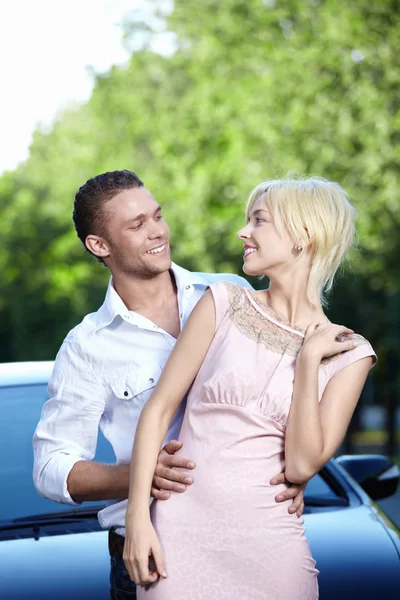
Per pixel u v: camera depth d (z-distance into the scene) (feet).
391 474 15.81
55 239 98.12
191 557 9.15
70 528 12.49
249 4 61.52
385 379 69.82
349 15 56.54
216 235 60.23
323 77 56.39
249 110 57.52
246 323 9.66
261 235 9.75
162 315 11.15
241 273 60.49
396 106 55.57
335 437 9.31
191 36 69.15
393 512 26.53
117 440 10.79
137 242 10.84
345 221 9.78
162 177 65.16
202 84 61.62
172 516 9.28
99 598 10.86
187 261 61.82
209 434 9.37
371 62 55.62
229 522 9.16
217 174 59.72
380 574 11.84
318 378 9.44
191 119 62.49
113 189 10.93
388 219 55.83
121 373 10.70
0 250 98.43
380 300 63.77
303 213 9.63
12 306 97.60
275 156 55.98
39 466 10.74
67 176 86.12
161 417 9.47
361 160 54.75
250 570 9.10
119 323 10.80
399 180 54.75
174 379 9.57
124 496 10.31
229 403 9.40
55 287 93.81
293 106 55.93
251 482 9.23
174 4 69.62
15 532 12.37
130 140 74.02
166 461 9.37
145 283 11.10
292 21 60.64
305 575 9.30
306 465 9.18
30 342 95.66
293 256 9.73
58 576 11.28
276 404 9.34
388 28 56.65
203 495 9.22
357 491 14.35
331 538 12.72
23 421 13.85
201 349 9.64
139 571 9.09
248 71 61.11
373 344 66.49
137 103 71.36
